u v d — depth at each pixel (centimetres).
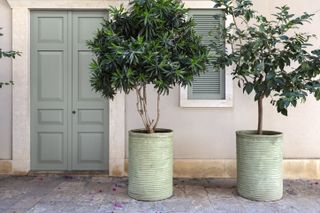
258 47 389
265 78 399
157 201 402
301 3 502
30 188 450
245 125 507
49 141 523
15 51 472
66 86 520
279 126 507
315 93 372
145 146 399
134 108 508
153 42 364
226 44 482
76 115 521
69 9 511
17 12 503
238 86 470
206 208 381
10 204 391
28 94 513
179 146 509
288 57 396
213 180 495
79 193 431
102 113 521
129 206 386
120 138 505
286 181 489
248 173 408
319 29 501
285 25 393
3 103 509
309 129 506
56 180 486
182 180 494
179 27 393
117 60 362
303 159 502
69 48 519
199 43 399
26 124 509
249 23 500
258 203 397
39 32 519
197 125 509
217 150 509
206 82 512
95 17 518
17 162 509
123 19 391
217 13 506
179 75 363
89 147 523
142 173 401
